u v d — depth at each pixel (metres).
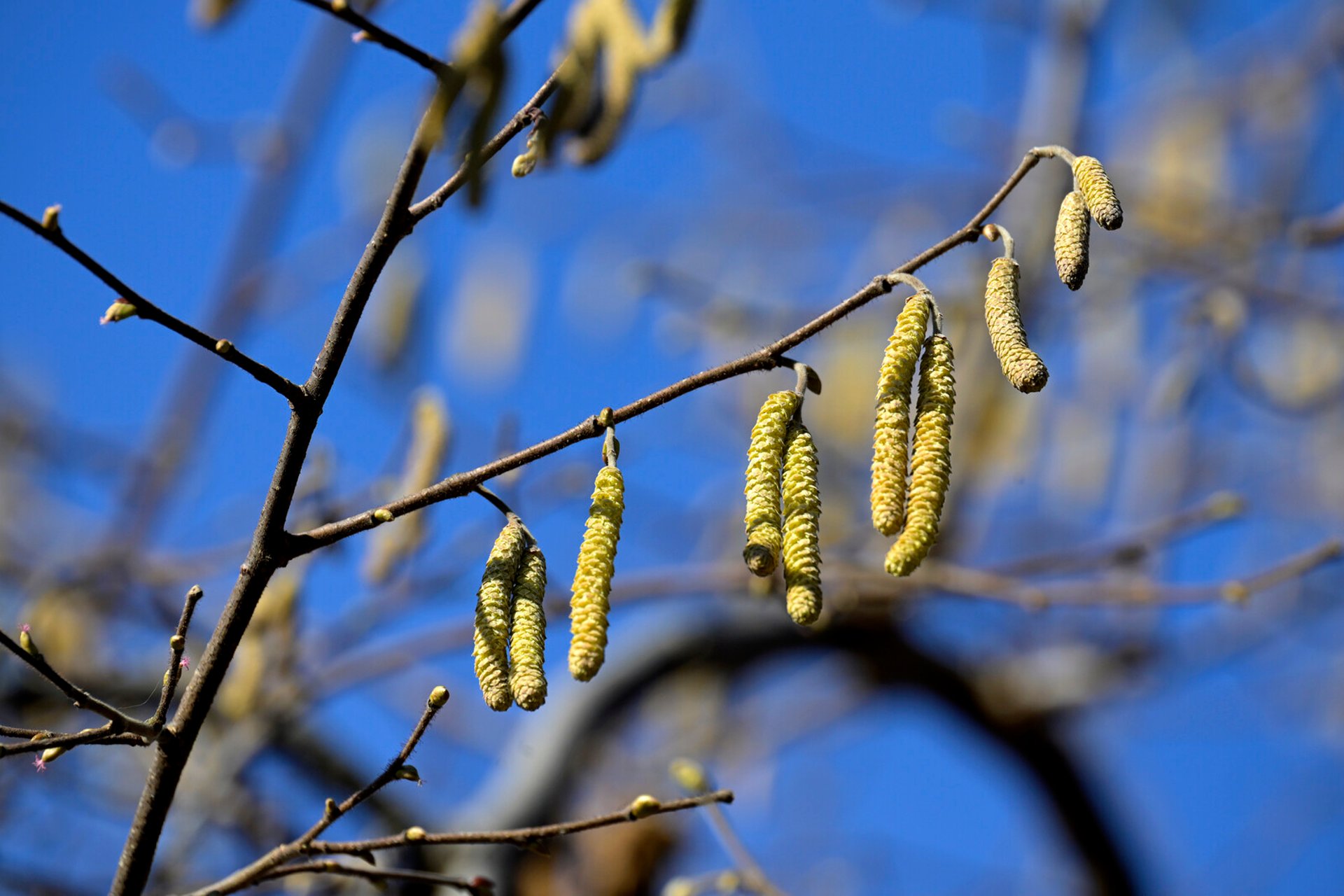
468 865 6.90
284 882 5.89
